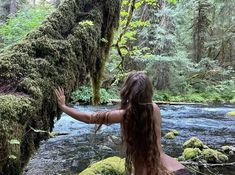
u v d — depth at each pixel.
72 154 7.04
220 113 14.81
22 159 2.99
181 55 22.39
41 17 9.94
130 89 2.68
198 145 7.81
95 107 14.74
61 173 5.71
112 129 9.86
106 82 16.38
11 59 3.31
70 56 3.68
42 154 6.91
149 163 2.63
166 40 21.67
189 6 24.47
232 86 24.06
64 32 3.90
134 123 2.63
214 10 26.48
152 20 21.16
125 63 19.02
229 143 8.77
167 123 11.90
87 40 3.95
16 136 2.69
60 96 3.37
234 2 26.67
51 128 3.46
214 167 6.55
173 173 2.67
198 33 26.61
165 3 21.17
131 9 6.07
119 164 5.37
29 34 3.66
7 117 2.63
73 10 4.09
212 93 23.09
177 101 20.58
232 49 28.36
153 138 2.65
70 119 11.17
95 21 4.21
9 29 9.73
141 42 20.56
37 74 3.29
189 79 24.34
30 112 2.91
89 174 5.07
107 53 4.65
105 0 4.42
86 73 4.16
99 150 7.37
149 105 2.65
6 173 2.69
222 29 27.31
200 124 11.77
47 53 3.53
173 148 8.02
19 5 23.03
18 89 3.10
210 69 25.64
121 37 6.09
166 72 22.23
